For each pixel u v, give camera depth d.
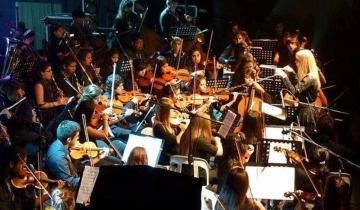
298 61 12.06
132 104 11.41
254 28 20.31
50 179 8.34
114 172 3.64
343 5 17.77
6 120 10.24
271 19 19.52
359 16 17.38
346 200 6.78
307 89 11.71
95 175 7.23
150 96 12.08
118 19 16.77
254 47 14.99
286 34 15.23
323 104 12.55
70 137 8.53
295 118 10.99
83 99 9.74
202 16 20.58
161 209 3.45
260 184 7.76
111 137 10.41
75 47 14.04
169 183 3.57
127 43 14.97
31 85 11.80
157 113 9.78
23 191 7.84
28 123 10.40
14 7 19.11
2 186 7.64
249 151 8.92
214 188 8.81
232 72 13.95
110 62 13.52
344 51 17.42
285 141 8.65
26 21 19.91
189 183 3.59
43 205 7.76
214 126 10.83
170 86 11.07
